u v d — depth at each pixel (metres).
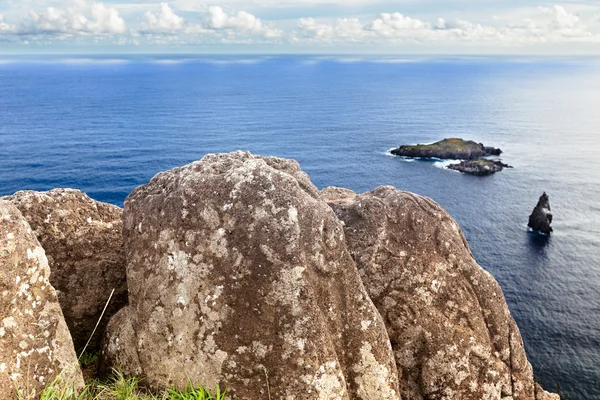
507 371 7.39
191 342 5.68
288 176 5.99
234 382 5.47
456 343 7.17
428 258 7.39
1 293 4.93
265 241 5.57
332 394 5.43
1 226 5.12
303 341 5.39
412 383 7.24
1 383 4.81
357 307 5.92
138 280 6.21
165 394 5.60
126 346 6.19
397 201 7.73
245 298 5.52
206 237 5.79
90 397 5.55
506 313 7.60
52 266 7.05
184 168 6.48
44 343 5.25
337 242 5.93
